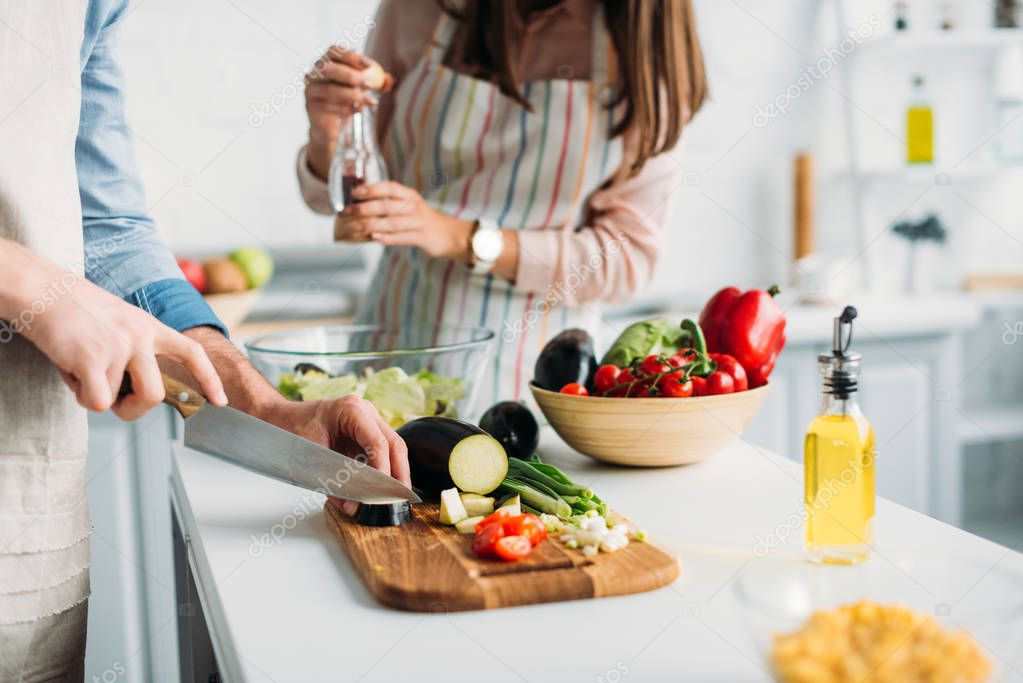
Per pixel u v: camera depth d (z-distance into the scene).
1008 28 2.89
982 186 3.00
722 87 2.90
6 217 0.77
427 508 0.90
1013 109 2.91
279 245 2.71
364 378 1.15
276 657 0.62
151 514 1.95
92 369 0.70
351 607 0.71
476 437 0.91
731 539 0.84
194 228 2.68
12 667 0.83
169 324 0.99
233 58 2.64
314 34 2.69
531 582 0.71
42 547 0.84
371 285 1.70
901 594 0.59
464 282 1.50
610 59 1.47
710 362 1.08
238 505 0.96
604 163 1.51
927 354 2.54
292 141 2.71
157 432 1.94
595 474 1.07
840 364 0.76
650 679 0.59
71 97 0.81
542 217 1.53
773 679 0.54
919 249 2.96
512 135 1.50
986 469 3.03
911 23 2.93
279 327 2.41
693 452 1.06
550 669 0.60
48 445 0.83
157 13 2.56
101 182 0.98
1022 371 3.06
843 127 2.99
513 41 1.47
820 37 2.95
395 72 1.62
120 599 1.94
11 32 0.76
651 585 0.73
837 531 0.76
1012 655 0.50
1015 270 2.99
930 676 0.49
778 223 3.01
